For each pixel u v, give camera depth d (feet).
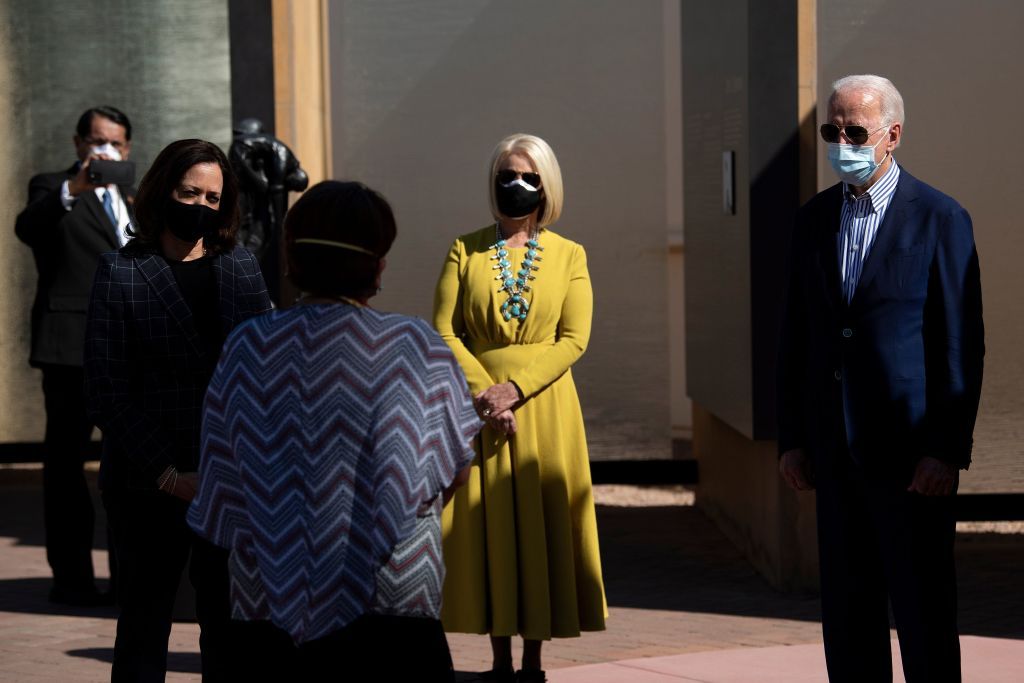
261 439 10.89
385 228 11.47
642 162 31.89
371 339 11.07
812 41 24.98
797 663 20.51
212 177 15.44
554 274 19.21
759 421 25.36
